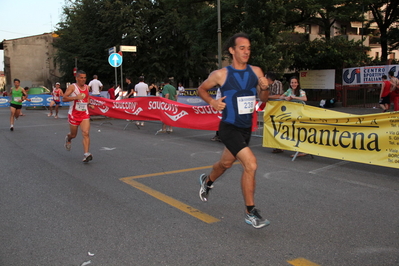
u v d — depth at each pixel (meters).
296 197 4.84
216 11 19.89
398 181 5.57
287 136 7.41
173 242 3.47
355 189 5.18
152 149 8.41
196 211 4.31
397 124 5.71
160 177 5.89
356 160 6.25
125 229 3.79
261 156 7.59
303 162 6.98
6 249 3.36
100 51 34.22
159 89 30.75
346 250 3.29
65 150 8.23
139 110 11.52
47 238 3.59
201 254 3.22
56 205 4.55
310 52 21.94
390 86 13.50
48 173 6.15
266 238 3.55
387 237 3.57
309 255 3.19
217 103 3.52
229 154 3.82
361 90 18.59
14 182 5.60
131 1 31.34
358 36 35.72
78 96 6.50
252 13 18.19
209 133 11.12
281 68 18.89
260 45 17.97
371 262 3.06
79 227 3.85
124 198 4.82
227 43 3.70
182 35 30.75
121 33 31.48
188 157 7.50
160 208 4.43
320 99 20.91
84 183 5.54
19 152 7.98
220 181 5.61
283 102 7.41
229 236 3.60
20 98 11.73
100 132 11.33
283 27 19.75
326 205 4.51
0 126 12.99
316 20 26.27
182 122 10.10
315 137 6.89
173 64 32.75
